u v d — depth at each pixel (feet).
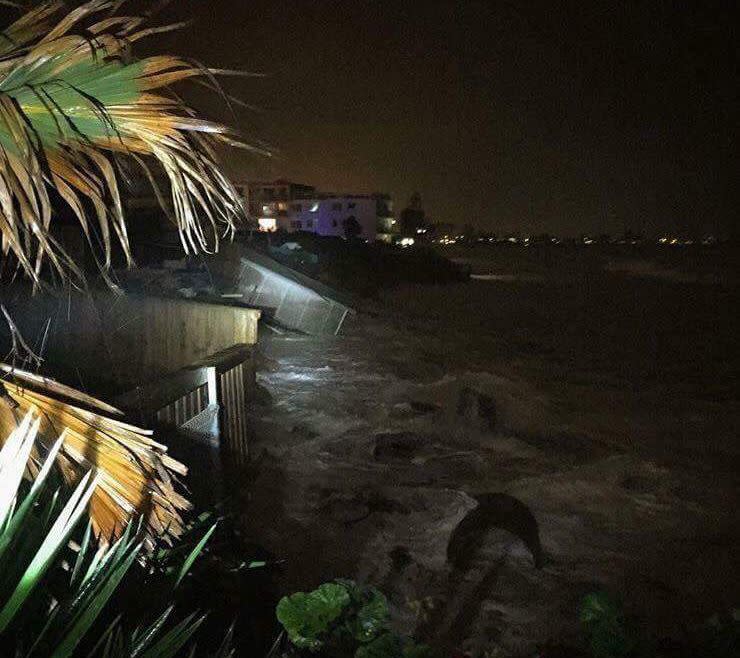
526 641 13.38
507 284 131.75
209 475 17.20
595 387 39.14
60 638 5.33
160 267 43.29
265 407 30.27
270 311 52.75
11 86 5.04
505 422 29.96
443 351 49.47
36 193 5.29
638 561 17.16
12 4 5.03
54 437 6.68
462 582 15.60
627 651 10.12
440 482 22.15
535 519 19.53
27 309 19.97
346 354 45.57
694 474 24.13
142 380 23.00
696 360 49.21
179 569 7.95
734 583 16.21
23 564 5.47
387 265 123.44
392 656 9.55
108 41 5.11
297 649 10.78
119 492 7.11
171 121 5.68
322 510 19.27
